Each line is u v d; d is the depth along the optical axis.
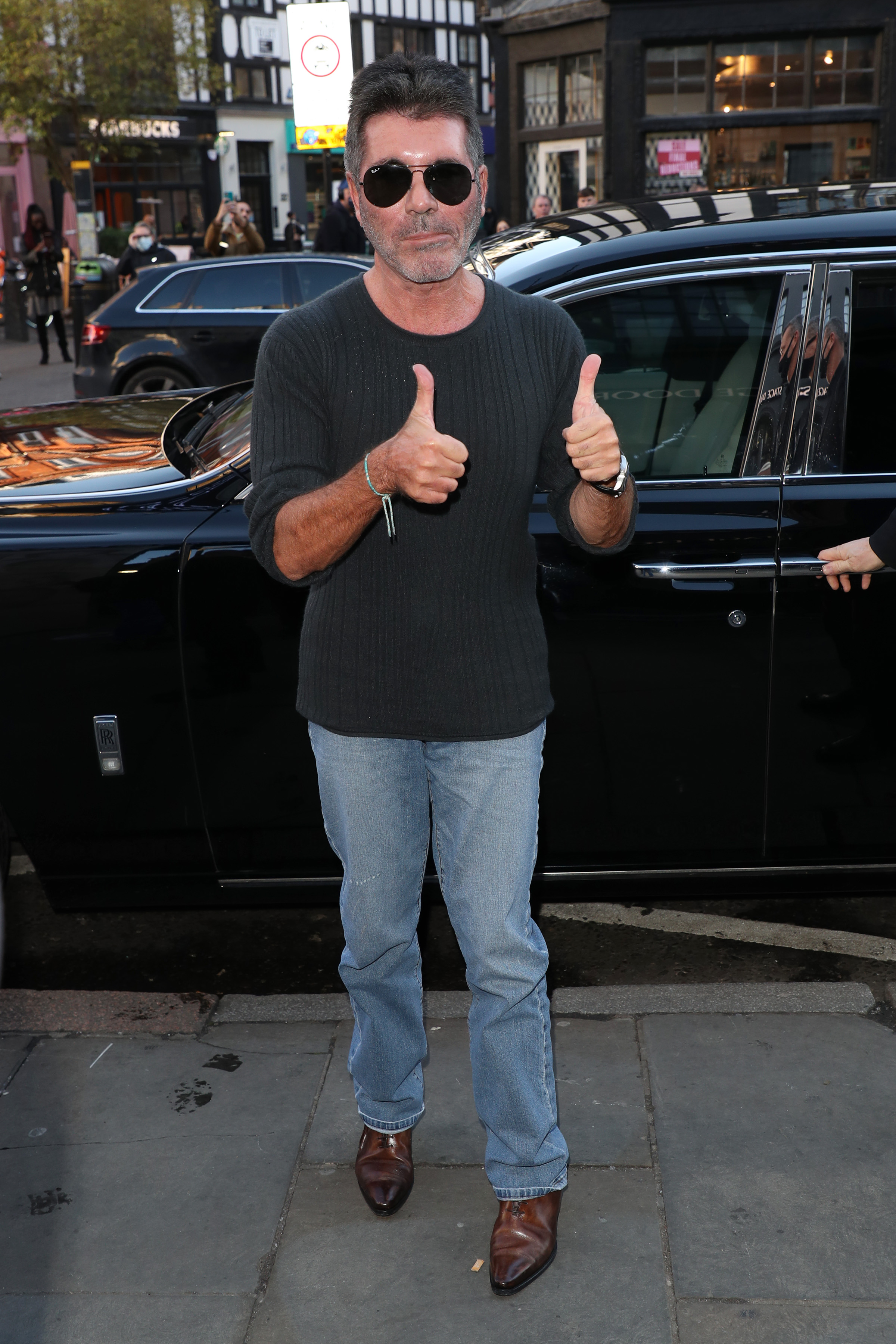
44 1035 2.67
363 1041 2.10
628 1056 2.51
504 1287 1.94
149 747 2.79
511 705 1.86
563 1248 2.03
